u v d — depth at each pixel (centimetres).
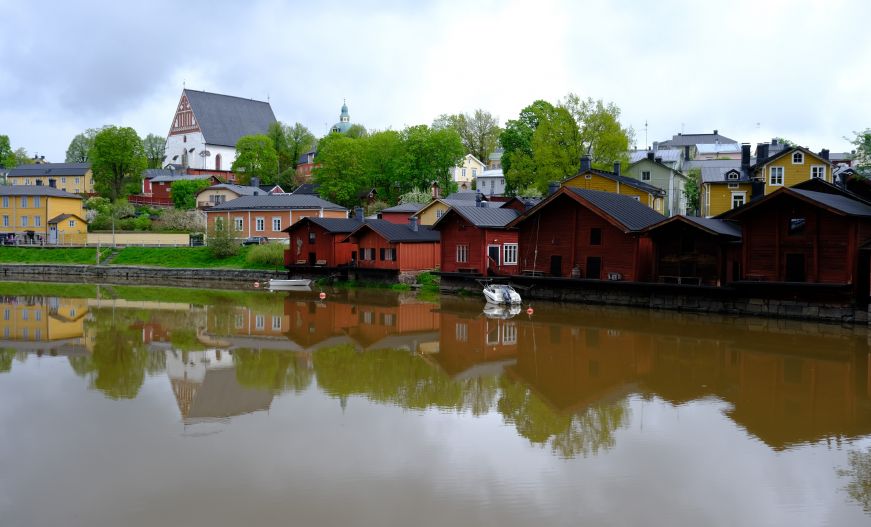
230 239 7312
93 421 1962
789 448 1764
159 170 12838
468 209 5116
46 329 3603
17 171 12625
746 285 3688
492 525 1339
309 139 14338
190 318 4028
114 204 10150
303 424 1944
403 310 4325
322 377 2509
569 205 4516
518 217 4725
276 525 1334
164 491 1484
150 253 7750
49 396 2231
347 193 9788
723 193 6294
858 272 3406
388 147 10119
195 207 9962
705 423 1967
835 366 2630
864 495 1486
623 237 4250
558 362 2753
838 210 3300
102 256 7894
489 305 4488
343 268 6041
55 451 1722
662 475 1589
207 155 13438
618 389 2331
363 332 3491
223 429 1895
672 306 4044
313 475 1575
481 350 2998
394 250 5712
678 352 2903
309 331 3538
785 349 2928
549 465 1644
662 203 6900
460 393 2284
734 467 1638
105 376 2516
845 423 1964
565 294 4528
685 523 1353
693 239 3981
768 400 2195
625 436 1853
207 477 1560
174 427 1911
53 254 8100
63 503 1424
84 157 16300
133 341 3241
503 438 1833
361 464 1642
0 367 2664
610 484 1537
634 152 9006
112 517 1364
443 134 9525
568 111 7619
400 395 2261
